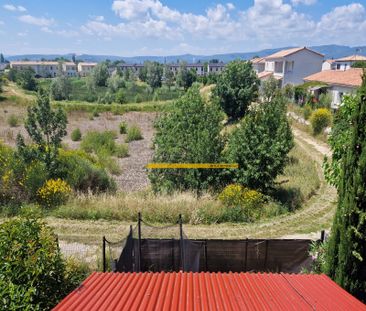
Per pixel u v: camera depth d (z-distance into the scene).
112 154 23.00
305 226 10.90
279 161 12.74
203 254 7.64
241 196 12.06
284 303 3.73
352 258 4.96
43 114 13.51
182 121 14.84
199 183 13.87
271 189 13.27
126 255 7.06
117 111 43.16
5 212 11.18
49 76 131.12
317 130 24.88
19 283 5.07
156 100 59.44
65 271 6.09
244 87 32.84
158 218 11.22
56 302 5.40
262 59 64.94
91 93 70.06
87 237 9.98
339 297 3.89
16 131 28.88
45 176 12.81
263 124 13.46
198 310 3.57
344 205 4.99
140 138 28.64
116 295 3.94
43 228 6.30
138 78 109.31
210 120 14.72
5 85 73.50
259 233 10.38
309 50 49.41
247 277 4.50
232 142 13.77
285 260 7.60
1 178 12.28
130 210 11.43
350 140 5.14
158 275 4.60
